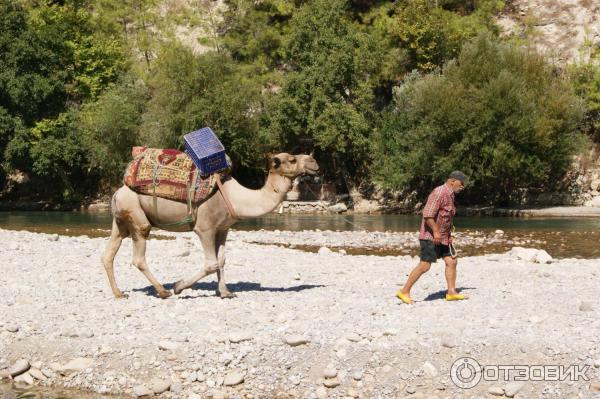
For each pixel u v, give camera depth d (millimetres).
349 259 18703
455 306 11859
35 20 57594
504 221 39031
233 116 48438
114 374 9656
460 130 44031
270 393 9023
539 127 43031
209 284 14602
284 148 52688
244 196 12375
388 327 10328
